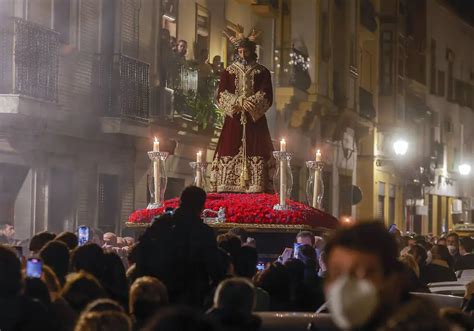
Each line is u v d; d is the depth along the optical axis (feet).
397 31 196.13
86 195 95.14
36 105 82.33
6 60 80.48
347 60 166.09
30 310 27.89
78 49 92.68
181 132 113.09
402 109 203.41
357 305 14.67
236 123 68.23
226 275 40.86
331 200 167.63
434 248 69.46
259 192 67.72
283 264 44.01
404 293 22.74
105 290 35.99
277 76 143.74
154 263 40.22
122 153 101.50
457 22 256.93
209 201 64.69
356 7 172.55
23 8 83.97
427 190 231.50
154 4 106.63
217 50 127.44
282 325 28.02
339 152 171.32
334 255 17.58
